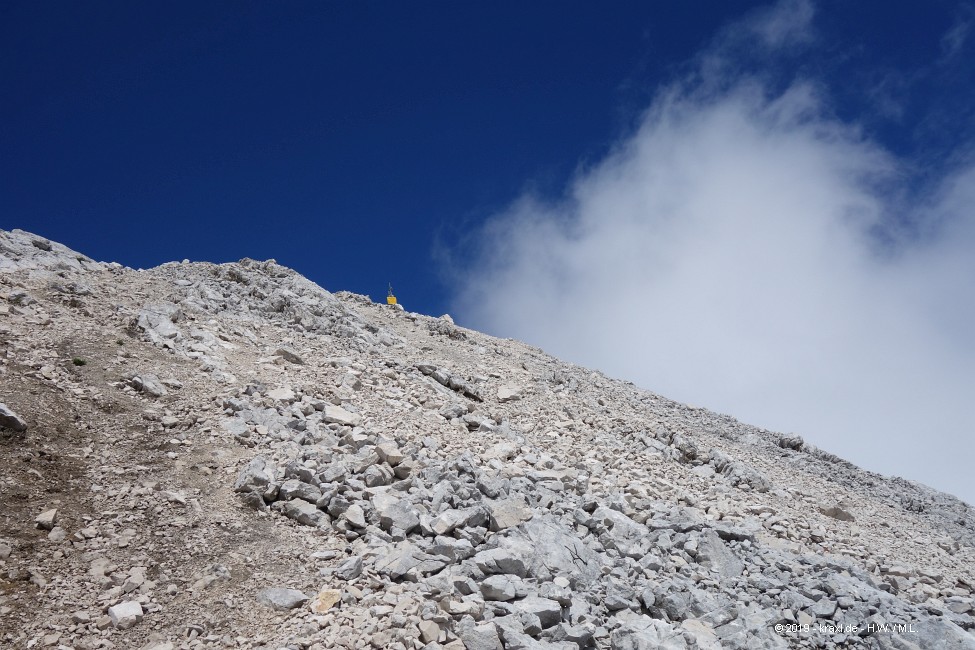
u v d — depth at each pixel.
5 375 12.34
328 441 13.44
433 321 28.47
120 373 13.81
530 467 15.15
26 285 16.81
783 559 13.14
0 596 8.30
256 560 9.90
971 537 20.77
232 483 11.52
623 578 11.20
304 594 9.30
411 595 9.44
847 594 11.75
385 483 12.55
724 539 13.63
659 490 15.87
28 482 10.19
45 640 7.89
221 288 21.84
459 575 10.17
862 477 25.38
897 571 14.33
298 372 16.77
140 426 12.35
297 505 11.14
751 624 10.44
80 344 14.45
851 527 17.69
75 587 8.77
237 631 8.51
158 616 8.60
